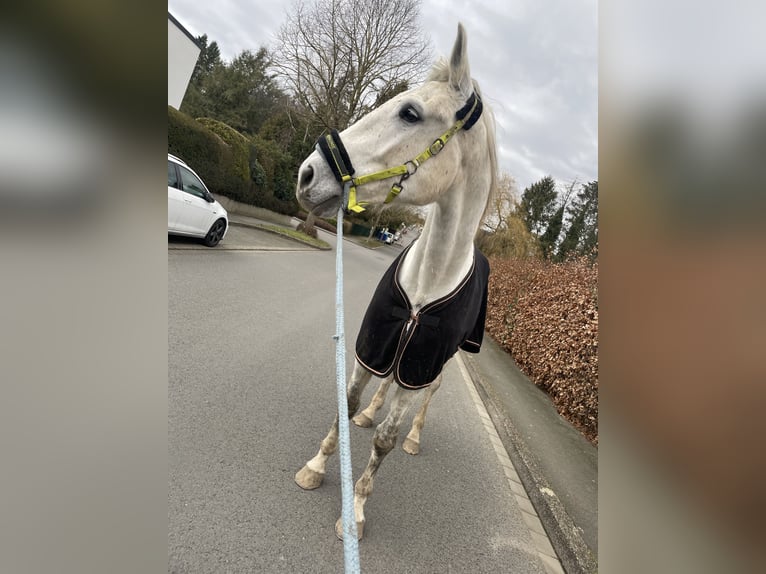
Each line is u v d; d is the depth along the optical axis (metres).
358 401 2.29
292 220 23.33
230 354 3.70
